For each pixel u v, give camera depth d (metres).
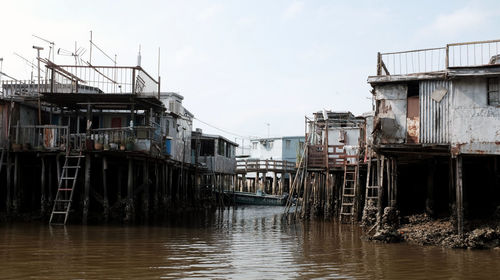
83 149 22.30
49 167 24.27
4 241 16.22
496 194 18.28
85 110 28.80
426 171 24.50
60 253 14.05
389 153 19.19
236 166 51.78
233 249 15.73
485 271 12.16
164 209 27.94
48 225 21.03
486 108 17.05
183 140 36.94
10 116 24.61
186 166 34.41
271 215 33.19
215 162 43.75
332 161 29.23
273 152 61.12
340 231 21.83
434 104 18.03
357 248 16.11
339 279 11.31
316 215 30.83
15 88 27.78
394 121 18.66
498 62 19.31
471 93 17.28
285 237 19.36
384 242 17.44
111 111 29.12
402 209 24.72
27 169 27.09
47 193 26.72
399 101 18.73
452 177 18.19
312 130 36.09
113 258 13.42
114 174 28.06
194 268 12.34
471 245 15.62
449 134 17.67
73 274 11.37
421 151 18.23
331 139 34.94
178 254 14.35
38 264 12.43
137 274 11.50
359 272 12.09
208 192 43.25
